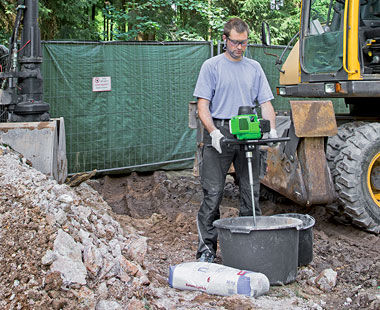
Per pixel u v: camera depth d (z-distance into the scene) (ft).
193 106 18.44
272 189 19.95
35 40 18.83
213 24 39.63
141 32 41.24
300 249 13.92
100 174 26.48
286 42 47.96
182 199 22.47
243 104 13.57
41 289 10.52
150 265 13.79
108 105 26.16
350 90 17.67
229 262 12.57
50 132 17.15
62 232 11.64
